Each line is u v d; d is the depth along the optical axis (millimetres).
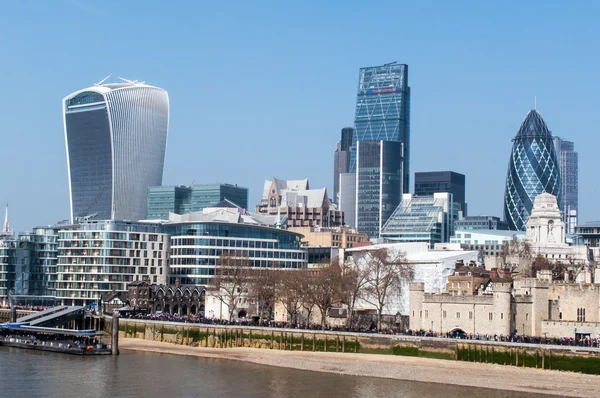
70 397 198250
